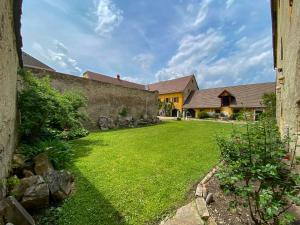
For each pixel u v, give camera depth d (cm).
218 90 3052
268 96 1594
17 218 222
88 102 1252
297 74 367
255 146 252
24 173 334
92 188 352
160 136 949
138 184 368
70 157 518
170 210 283
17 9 375
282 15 637
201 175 409
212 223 245
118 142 789
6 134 322
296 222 236
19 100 524
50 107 576
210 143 753
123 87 1539
